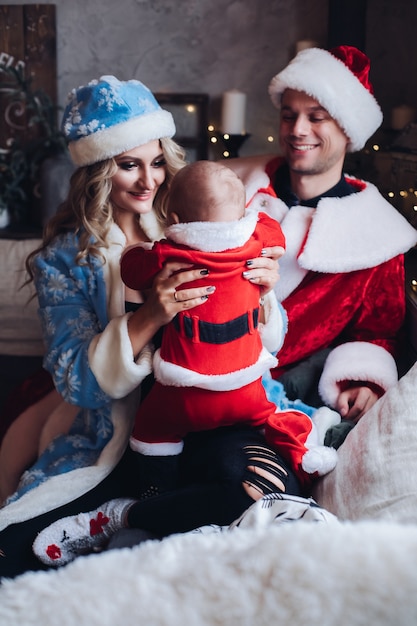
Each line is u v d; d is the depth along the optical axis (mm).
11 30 3791
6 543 1630
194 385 1507
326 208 2197
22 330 3453
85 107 1739
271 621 670
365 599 658
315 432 1675
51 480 1672
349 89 2174
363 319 2197
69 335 1708
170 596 714
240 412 1564
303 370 2123
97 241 1729
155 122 1740
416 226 2623
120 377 1600
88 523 1598
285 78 2182
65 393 1670
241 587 696
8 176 3955
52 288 1754
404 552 688
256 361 1560
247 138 3771
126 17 3730
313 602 665
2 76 3895
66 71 3840
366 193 2250
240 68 3723
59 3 3758
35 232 3732
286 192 2359
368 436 1484
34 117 3771
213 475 1541
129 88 1751
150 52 3756
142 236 1872
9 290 3455
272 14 3641
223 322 1497
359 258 2129
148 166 1763
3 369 3369
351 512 1365
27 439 2188
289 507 1163
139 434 1607
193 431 1610
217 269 1476
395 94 3498
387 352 2102
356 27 3262
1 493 2221
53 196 3732
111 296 1718
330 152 2223
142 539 1540
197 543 788
